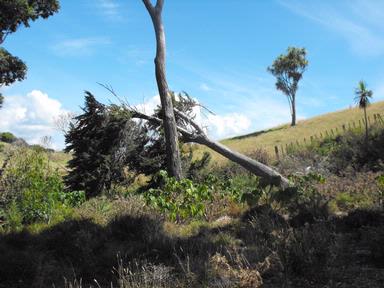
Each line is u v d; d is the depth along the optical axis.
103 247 7.12
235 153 18.34
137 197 10.97
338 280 5.03
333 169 22.61
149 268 5.46
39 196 9.63
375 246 5.80
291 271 5.26
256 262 5.74
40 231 8.34
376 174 15.77
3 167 10.13
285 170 23.14
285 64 69.56
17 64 26.64
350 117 57.62
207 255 6.02
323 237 5.82
